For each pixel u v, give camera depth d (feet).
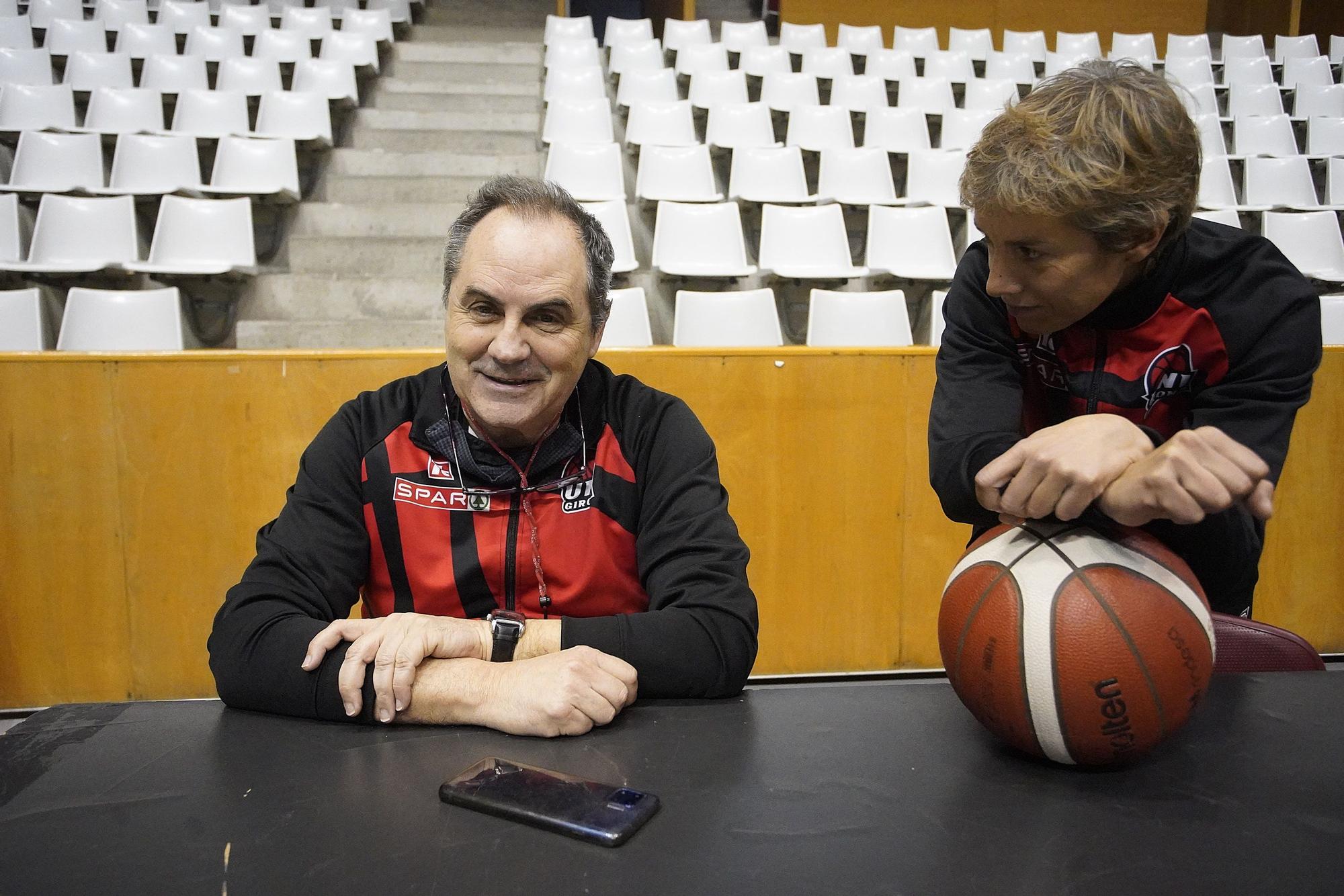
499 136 17.81
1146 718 2.37
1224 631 3.65
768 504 7.76
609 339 11.10
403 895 1.88
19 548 7.22
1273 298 3.29
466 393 3.72
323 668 3.02
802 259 14.05
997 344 3.68
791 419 7.71
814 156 17.49
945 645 2.68
